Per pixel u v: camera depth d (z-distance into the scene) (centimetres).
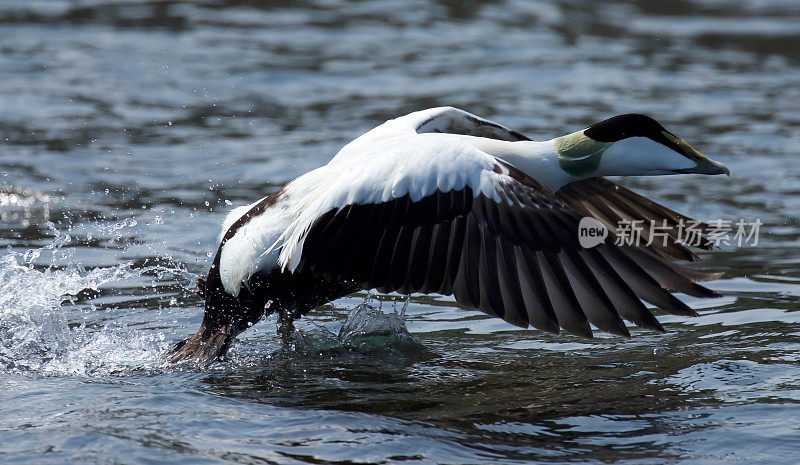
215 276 900
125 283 1083
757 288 1072
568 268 781
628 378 806
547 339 933
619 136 888
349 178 799
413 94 1956
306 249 809
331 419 703
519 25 2533
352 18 2572
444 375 827
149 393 760
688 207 1394
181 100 1902
